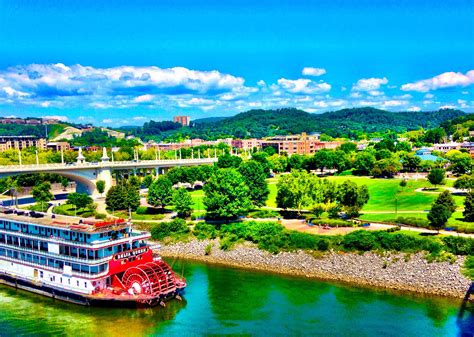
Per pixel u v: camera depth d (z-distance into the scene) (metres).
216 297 84.62
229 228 113.19
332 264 94.94
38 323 74.50
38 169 174.38
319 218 121.31
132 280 79.56
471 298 79.75
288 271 97.94
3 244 93.50
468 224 102.94
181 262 107.12
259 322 73.88
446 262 85.75
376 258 91.94
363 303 80.56
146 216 139.00
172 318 75.88
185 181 198.38
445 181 170.00
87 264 79.12
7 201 174.38
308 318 75.12
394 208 132.50
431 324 71.94
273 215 128.25
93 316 76.94
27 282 89.12
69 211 152.50
